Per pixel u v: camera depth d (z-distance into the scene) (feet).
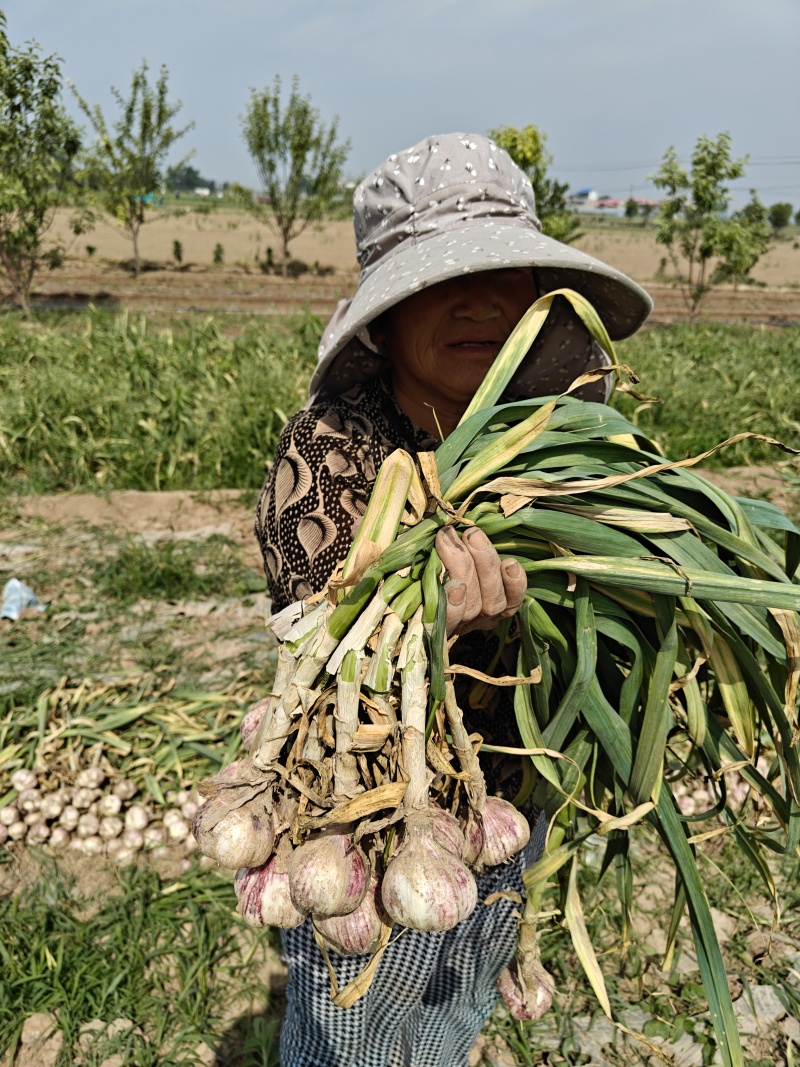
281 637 3.47
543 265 3.98
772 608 3.50
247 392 23.34
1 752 10.11
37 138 47.32
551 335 4.84
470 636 4.45
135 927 8.04
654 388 27.86
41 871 8.94
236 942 8.05
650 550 3.80
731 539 3.72
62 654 12.55
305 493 4.26
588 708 3.89
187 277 79.97
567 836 4.44
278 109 79.97
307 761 3.26
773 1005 7.43
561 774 4.07
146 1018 7.30
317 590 4.19
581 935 4.33
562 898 4.44
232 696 11.31
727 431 25.54
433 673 3.29
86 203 72.38
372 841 3.38
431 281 3.94
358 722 3.21
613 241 166.61
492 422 4.00
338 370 4.50
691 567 3.64
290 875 3.21
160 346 28.22
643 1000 7.40
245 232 128.88
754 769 4.03
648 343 38.93
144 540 16.83
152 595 14.83
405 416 4.67
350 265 99.91
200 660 12.52
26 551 16.51
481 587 3.45
